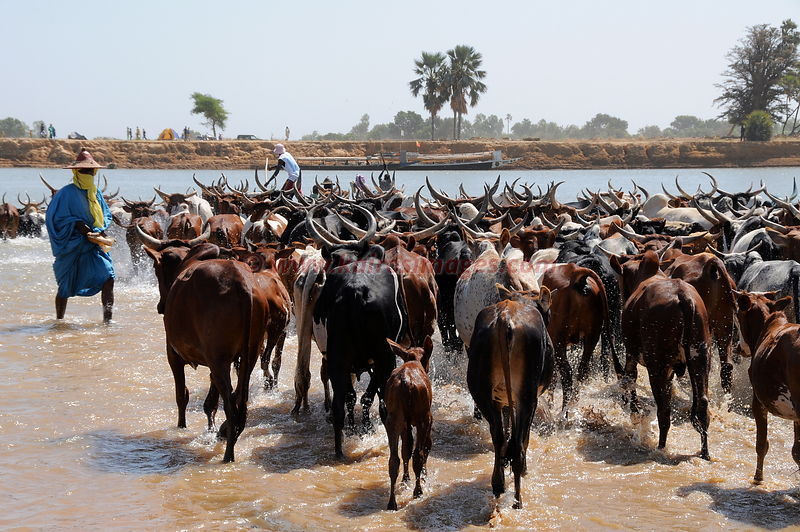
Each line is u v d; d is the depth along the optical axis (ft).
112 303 53.26
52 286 67.31
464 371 41.98
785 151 342.03
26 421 33.45
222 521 24.68
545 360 26.63
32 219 105.09
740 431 32.76
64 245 52.34
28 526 24.16
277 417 35.01
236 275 29.30
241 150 334.24
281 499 26.27
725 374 35.70
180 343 30.42
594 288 33.60
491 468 29.04
